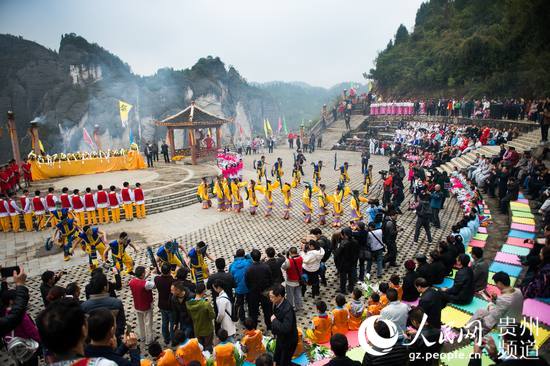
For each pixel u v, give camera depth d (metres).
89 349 3.76
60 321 3.09
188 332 7.90
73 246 13.03
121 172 29.50
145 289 8.48
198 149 36.75
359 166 32.16
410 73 53.00
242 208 20.56
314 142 41.25
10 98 140.75
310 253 10.24
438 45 52.91
